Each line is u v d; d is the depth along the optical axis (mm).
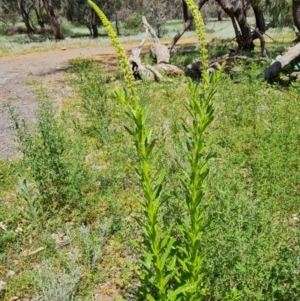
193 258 2533
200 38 2031
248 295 3057
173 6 43188
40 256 4508
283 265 3102
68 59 21000
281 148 5836
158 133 6934
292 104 8000
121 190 5578
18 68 18750
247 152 6363
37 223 4863
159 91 10586
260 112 7637
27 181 5953
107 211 5199
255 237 3250
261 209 3781
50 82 14375
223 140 6488
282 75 11406
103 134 7199
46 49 27438
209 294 3182
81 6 43375
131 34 40094
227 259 3203
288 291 3188
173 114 7883
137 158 6051
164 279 2451
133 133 2127
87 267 4281
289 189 4891
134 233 4492
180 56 18359
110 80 12336
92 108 8617
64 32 45938
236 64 12703
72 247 4633
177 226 2568
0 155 7340
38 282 3984
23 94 12766
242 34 17406
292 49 11391
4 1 48781
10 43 32344
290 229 4004
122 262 4238
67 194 5301
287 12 15781
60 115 8641
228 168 5027
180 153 5598
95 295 3957
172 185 4902
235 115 7531
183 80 12766
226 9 16500
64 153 5910
